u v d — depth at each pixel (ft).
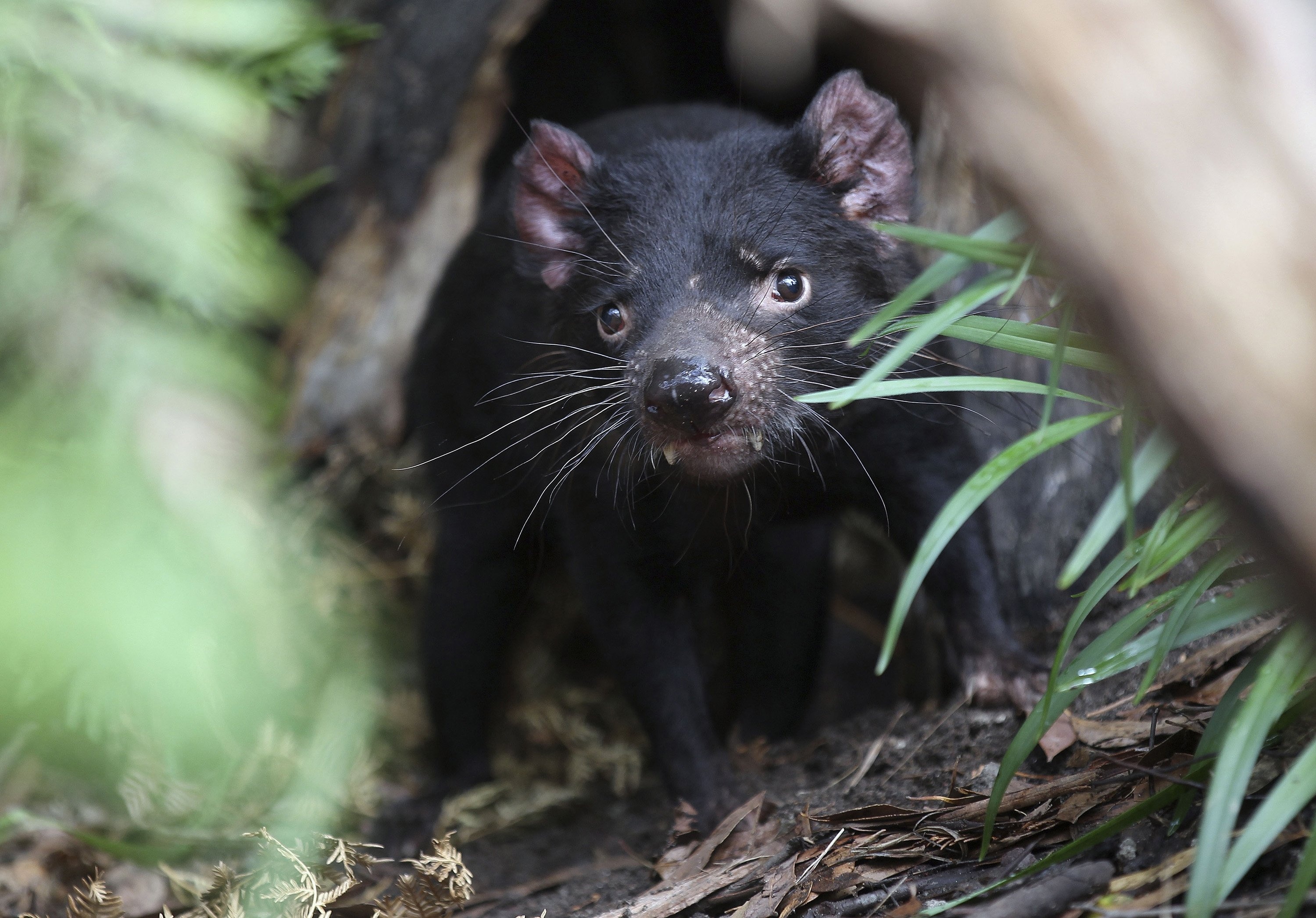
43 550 16.67
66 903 14.25
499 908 13.71
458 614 17.48
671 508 14.29
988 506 14.98
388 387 21.04
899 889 9.91
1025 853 9.78
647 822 16.97
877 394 9.00
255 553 18.53
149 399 18.11
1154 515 15.02
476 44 21.17
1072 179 6.20
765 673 17.35
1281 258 5.90
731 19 20.40
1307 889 7.64
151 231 18.06
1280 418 5.86
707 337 12.24
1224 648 11.26
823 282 13.19
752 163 13.64
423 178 21.52
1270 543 6.16
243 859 15.69
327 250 21.95
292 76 20.08
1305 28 6.14
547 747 20.02
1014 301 14.43
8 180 18.07
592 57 24.73
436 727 18.03
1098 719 11.68
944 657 16.19
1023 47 6.16
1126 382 7.98
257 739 18.20
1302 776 7.41
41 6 17.01
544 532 16.42
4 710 17.93
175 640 17.06
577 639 21.76
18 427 17.93
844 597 21.43
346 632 20.54
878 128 13.58
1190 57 6.07
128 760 17.84
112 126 18.67
